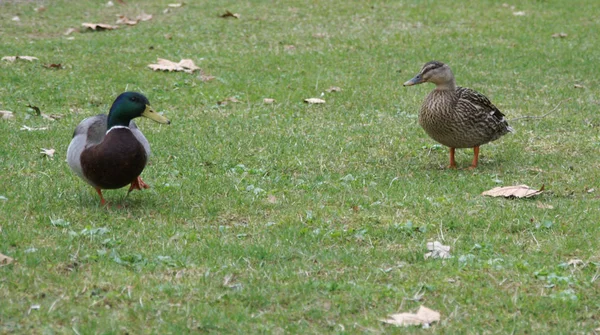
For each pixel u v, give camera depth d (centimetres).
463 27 2361
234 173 1203
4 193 1067
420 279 844
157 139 1363
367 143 1392
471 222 1011
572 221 1019
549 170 1266
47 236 921
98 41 2056
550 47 2175
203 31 2214
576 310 788
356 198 1097
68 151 1025
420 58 2041
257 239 942
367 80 1841
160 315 748
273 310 773
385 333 733
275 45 2106
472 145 1273
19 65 1806
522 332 743
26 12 2372
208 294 793
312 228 988
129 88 1692
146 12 2436
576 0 2758
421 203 1079
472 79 1873
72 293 781
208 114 1551
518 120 1571
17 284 792
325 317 760
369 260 890
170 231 956
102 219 988
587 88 1833
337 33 2245
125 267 848
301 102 1661
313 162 1278
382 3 2609
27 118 1462
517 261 892
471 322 758
